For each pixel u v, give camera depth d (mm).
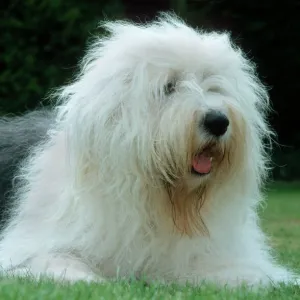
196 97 6449
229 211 6867
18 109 19750
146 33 6859
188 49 6703
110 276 6766
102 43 7188
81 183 6691
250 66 7324
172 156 6434
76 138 6684
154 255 6723
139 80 6559
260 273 6688
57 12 20094
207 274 6629
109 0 20812
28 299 4844
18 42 20078
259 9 24125
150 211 6641
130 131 6480
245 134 6609
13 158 7930
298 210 16609
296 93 24500
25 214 7211
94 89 6699
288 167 24453
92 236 6707
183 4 22078
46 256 6676
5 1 20156
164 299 5270
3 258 6922
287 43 24328
